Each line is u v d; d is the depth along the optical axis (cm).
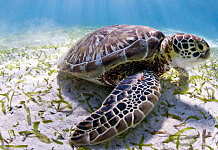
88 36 112
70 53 112
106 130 67
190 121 81
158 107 89
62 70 109
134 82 83
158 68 102
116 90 80
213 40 281
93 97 96
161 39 100
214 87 109
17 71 129
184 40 93
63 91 101
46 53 183
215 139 72
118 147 69
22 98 95
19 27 370
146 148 69
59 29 349
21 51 197
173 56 98
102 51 95
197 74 127
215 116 84
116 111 70
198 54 94
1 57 173
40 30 342
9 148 67
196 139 72
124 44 94
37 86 106
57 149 67
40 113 84
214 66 144
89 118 71
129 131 75
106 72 94
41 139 71
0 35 303
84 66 96
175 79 114
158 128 78
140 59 93
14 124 78
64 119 82
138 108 71
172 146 69
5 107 88
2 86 107
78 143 68
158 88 81
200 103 93
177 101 93
